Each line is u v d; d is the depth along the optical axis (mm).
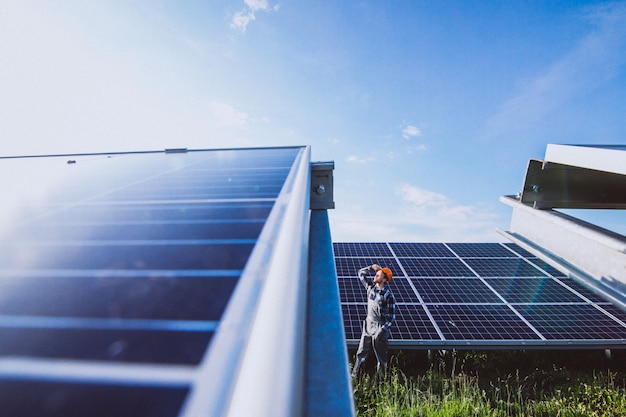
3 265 1090
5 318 779
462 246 11617
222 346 664
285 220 1263
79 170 4027
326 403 960
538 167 9523
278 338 618
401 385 5219
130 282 953
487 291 8000
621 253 7613
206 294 864
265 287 817
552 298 7613
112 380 583
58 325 745
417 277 8859
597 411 4582
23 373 613
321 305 1585
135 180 3117
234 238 1292
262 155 4707
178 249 1192
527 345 5926
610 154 4992
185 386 565
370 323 5633
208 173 3273
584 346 5953
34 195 2611
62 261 1116
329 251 2361
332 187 3635
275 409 460
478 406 4391
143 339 685
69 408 536
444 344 5934
